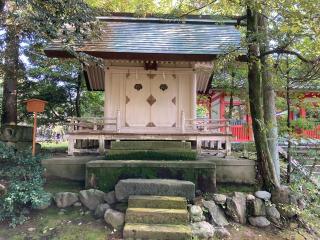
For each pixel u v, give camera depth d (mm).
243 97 15859
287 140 8898
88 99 16047
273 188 7434
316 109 9547
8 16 7293
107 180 7168
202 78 13086
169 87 11164
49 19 6562
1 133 10445
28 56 10805
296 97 9383
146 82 11156
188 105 11086
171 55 9727
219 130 10828
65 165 7902
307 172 9320
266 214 6910
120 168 7215
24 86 13438
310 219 7039
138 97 11094
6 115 11141
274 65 7844
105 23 10484
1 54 9102
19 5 6465
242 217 6691
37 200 5969
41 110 8633
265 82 8125
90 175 7172
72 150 8820
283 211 6992
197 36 10688
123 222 5965
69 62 12164
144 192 6543
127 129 10914
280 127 8617
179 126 10984
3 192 6199
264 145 7727
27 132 10914
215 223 6352
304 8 6207
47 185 7504
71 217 6328
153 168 7254
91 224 6086
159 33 10836
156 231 5523
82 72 13227
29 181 6613
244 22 10820
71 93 14664
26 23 6648
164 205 6145
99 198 6688
